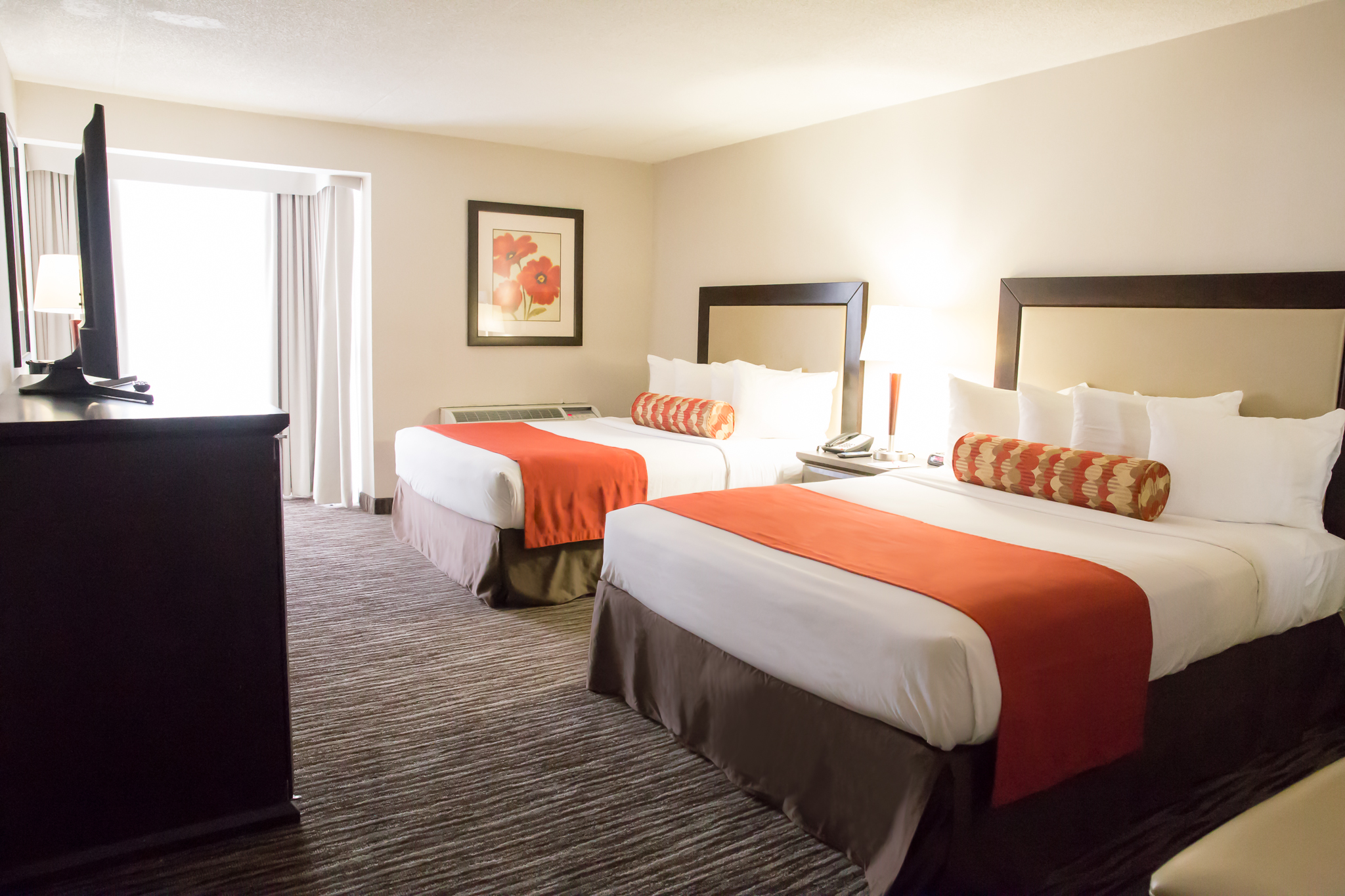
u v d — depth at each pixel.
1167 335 3.31
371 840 2.10
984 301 4.09
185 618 1.98
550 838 2.13
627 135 5.38
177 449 1.94
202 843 2.04
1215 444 2.86
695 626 2.53
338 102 4.69
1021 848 1.94
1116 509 2.89
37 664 1.83
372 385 5.48
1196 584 2.27
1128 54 3.47
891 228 4.54
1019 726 1.85
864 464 4.11
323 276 5.59
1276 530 2.70
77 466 1.84
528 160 5.82
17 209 3.79
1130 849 2.14
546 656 3.34
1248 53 3.12
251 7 3.27
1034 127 3.84
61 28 3.51
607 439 4.64
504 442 4.43
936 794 1.81
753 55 3.72
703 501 3.06
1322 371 2.89
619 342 6.39
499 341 5.84
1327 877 0.96
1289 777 2.51
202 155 4.81
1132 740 2.09
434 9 3.25
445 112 4.87
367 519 5.52
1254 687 2.53
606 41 3.57
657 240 6.36
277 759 2.13
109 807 1.94
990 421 3.67
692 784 2.40
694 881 1.98
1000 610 1.93
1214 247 3.25
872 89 4.18
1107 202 3.58
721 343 5.69
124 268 5.40
